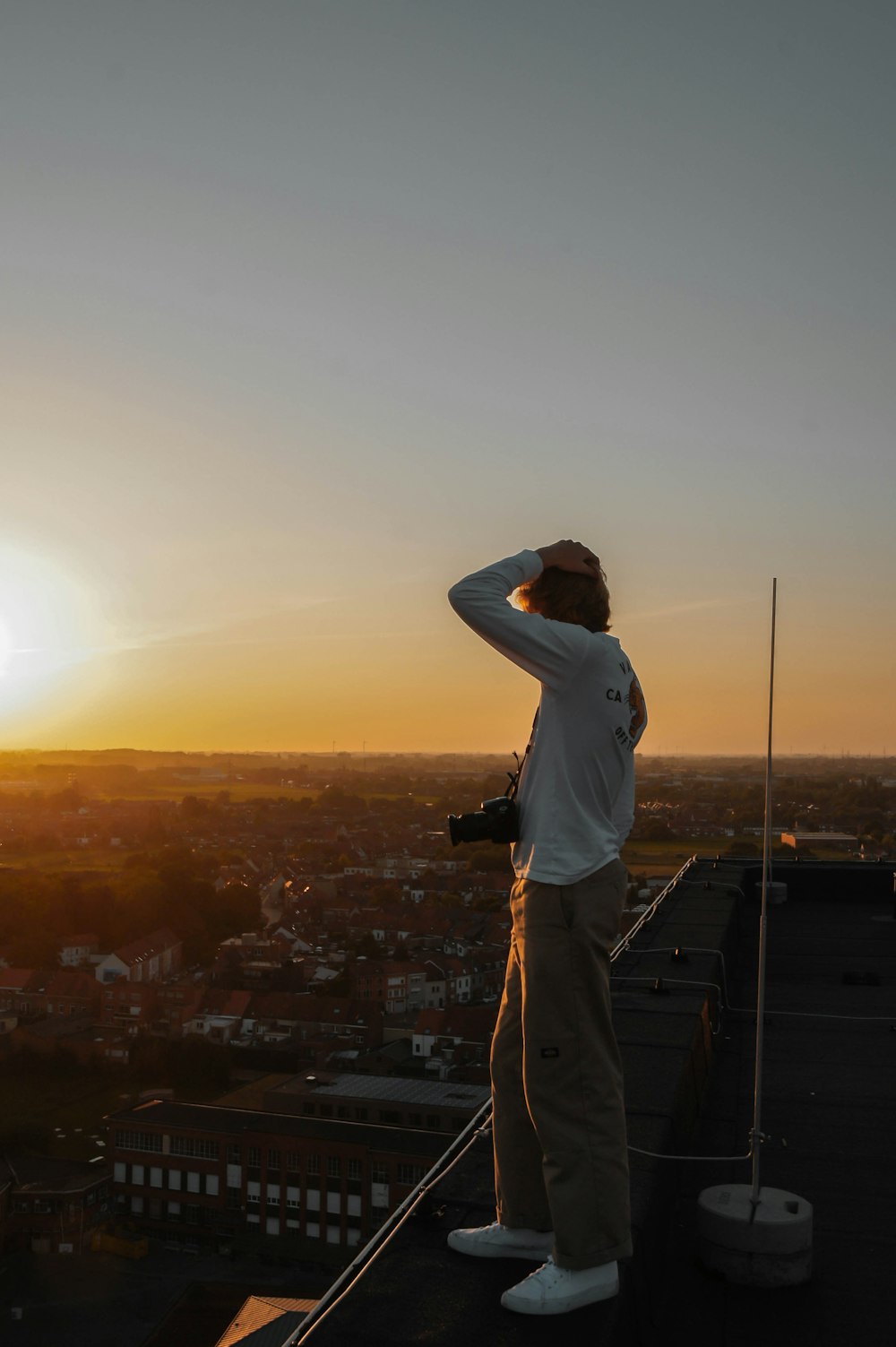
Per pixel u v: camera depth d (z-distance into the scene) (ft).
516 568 7.66
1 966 304.71
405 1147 139.44
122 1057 226.17
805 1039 17.65
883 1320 8.23
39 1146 170.40
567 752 7.50
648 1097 10.92
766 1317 8.29
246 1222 140.46
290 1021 248.73
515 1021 7.75
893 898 33.42
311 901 400.47
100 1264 134.92
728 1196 9.31
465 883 439.22
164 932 332.60
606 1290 6.79
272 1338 71.56
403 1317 6.52
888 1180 11.34
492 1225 7.66
